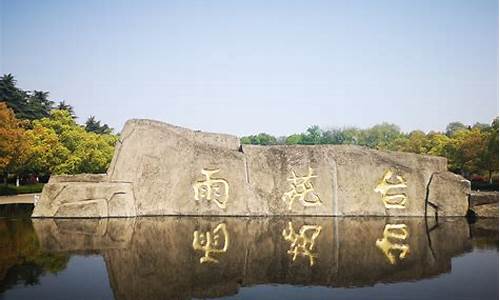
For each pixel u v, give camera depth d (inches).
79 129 1376.7
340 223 592.1
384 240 469.1
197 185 645.3
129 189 629.6
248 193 651.5
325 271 343.3
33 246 421.4
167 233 497.7
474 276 329.1
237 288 299.0
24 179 1485.0
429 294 284.4
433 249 425.4
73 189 614.9
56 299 266.5
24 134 1159.6
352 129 3075.8
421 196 662.5
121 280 311.1
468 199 661.9
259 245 438.0
